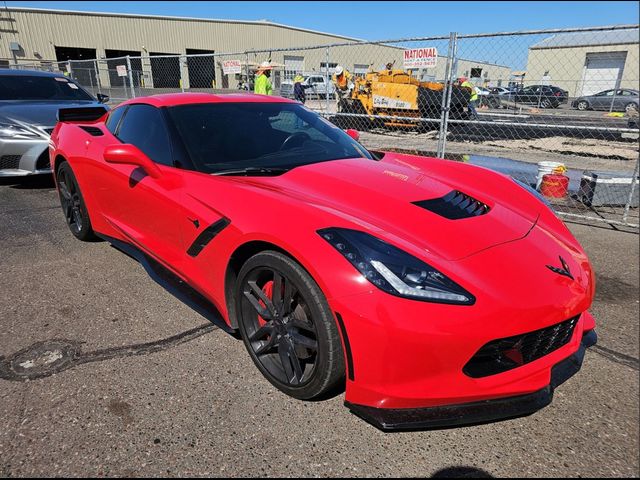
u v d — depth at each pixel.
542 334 1.89
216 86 38.94
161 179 2.71
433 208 2.32
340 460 1.81
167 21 38.78
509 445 1.92
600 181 5.73
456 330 1.71
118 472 1.72
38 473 1.70
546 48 14.33
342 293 1.79
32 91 6.64
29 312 2.85
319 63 40.84
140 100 3.31
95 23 35.84
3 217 4.72
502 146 11.29
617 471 1.79
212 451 1.83
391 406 1.79
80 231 3.95
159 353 2.46
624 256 4.10
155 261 3.08
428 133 13.62
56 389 2.15
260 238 2.08
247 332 2.30
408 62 6.35
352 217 2.06
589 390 2.28
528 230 2.31
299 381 2.07
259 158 2.78
